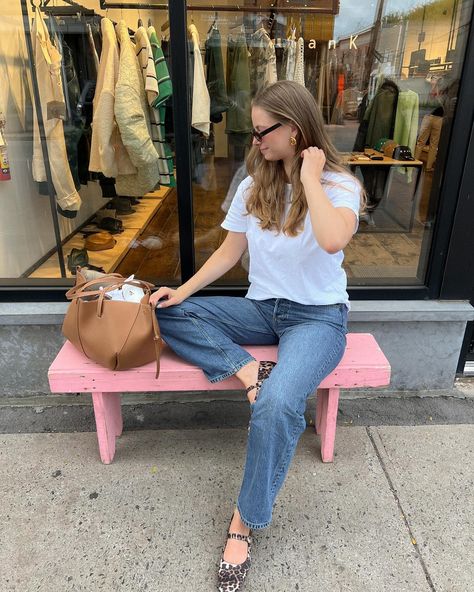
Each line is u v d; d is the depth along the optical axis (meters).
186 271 2.40
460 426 2.18
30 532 1.64
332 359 1.61
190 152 2.22
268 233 1.66
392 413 2.26
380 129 2.49
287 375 1.45
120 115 2.27
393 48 2.45
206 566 1.52
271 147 1.54
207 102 2.28
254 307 1.79
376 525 1.66
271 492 1.46
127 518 1.69
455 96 2.01
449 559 1.54
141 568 1.51
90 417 2.23
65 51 2.42
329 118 2.61
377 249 2.55
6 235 2.66
